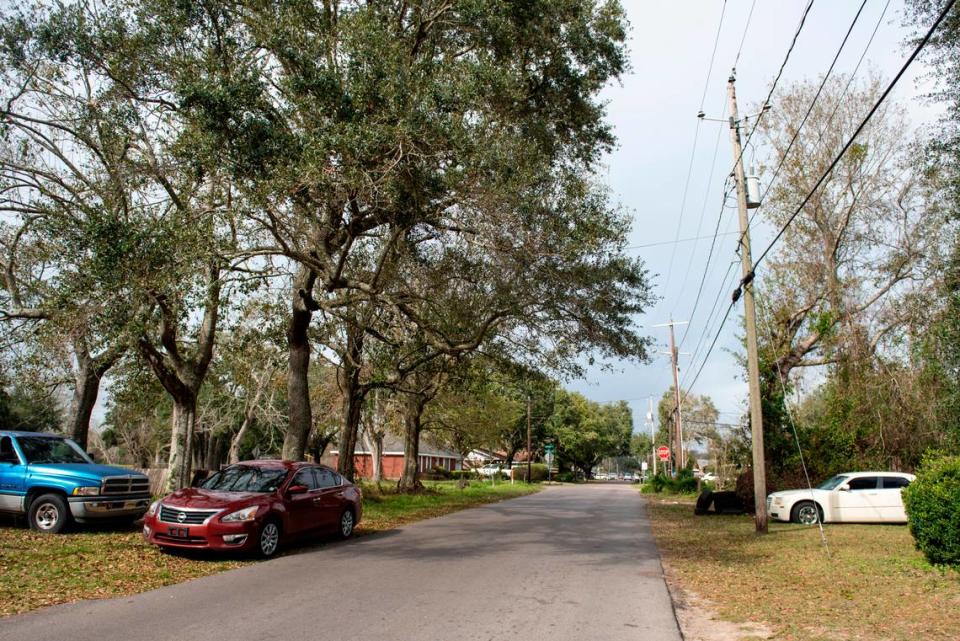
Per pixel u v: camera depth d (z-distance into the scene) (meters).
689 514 22.62
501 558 11.77
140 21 12.02
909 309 19.72
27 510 12.55
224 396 33.66
